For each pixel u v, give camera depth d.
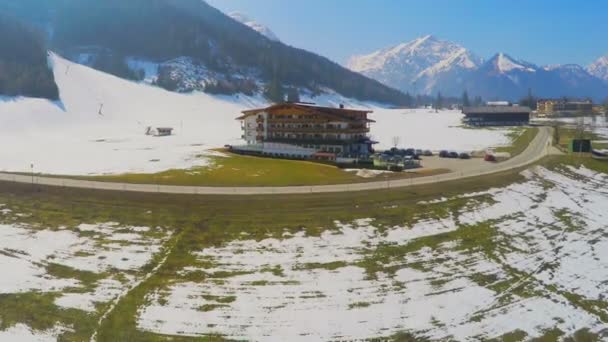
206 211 52.72
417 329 32.22
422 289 37.69
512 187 67.62
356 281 38.66
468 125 182.12
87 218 51.25
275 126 104.81
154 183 66.12
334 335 31.38
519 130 156.62
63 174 73.62
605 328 32.97
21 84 187.25
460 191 63.50
